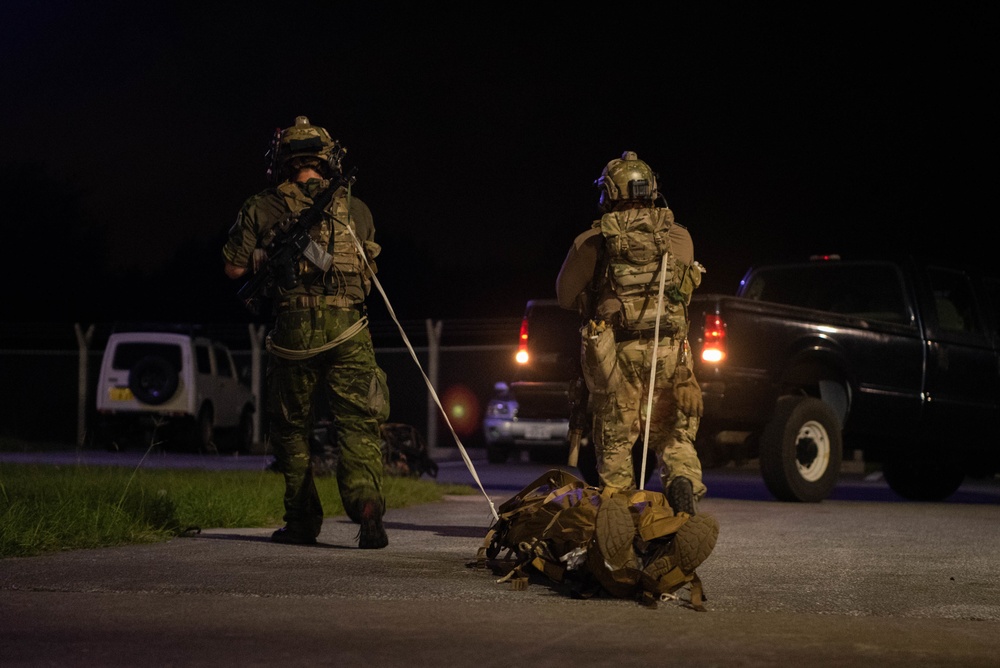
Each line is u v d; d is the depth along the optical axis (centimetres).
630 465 1072
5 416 4894
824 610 791
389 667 596
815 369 2061
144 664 602
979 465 2355
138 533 1140
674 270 1060
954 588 907
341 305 1093
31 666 597
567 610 764
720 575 963
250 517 1320
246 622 707
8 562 952
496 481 2719
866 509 1809
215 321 7269
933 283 2223
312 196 1093
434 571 924
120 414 3972
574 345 2134
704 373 1906
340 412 1101
